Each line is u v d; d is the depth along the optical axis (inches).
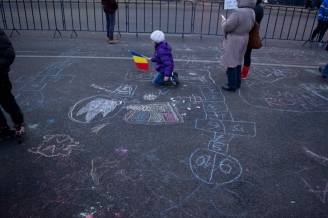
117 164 115.4
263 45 329.7
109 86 193.9
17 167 112.4
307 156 124.8
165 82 201.3
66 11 515.8
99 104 166.4
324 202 99.4
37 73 214.4
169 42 325.4
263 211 94.8
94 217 90.7
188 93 186.2
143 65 217.2
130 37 343.3
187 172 111.9
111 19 299.0
